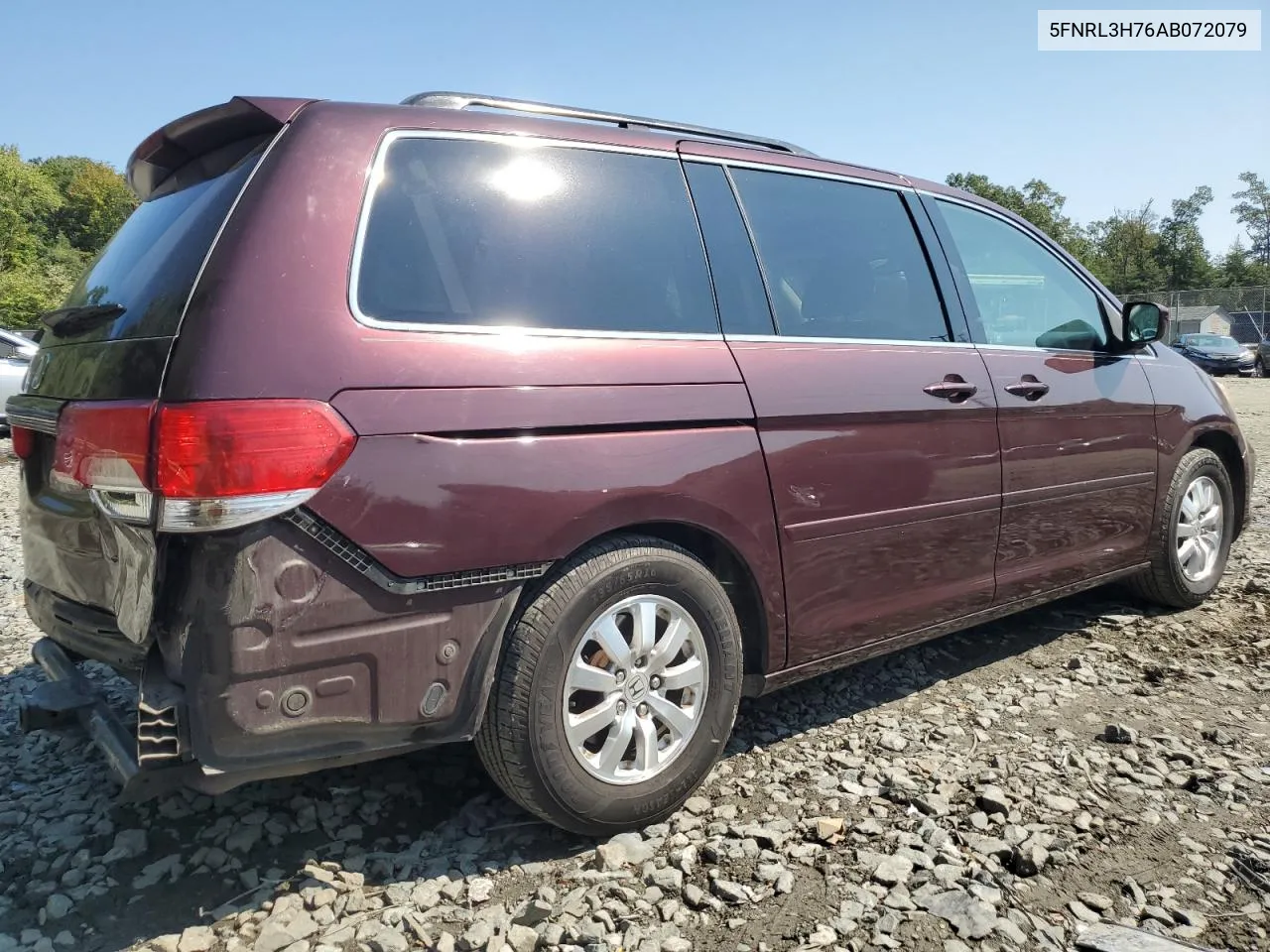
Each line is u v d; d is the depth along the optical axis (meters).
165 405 1.99
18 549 6.45
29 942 2.12
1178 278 82.88
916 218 3.63
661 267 2.78
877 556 3.14
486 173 2.53
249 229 2.14
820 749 3.14
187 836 2.60
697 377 2.68
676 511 2.58
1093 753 3.08
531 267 2.51
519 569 2.30
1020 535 3.67
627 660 2.52
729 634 2.72
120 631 2.20
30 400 2.71
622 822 2.54
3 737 3.29
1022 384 3.64
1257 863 2.45
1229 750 3.12
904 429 3.19
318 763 2.15
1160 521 4.37
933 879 2.37
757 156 3.19
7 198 62.34
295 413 2.02
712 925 2.20
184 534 1.96
